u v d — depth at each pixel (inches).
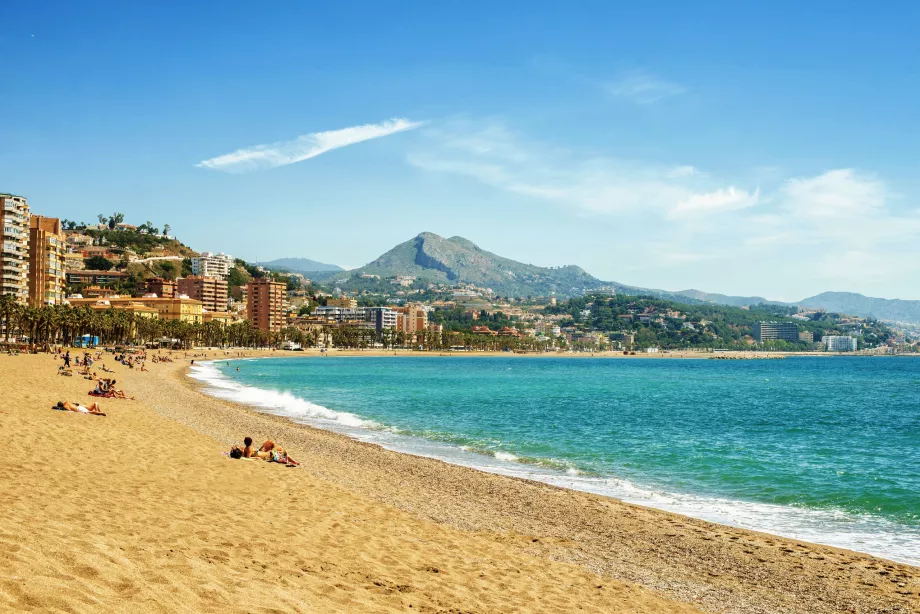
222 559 501.7
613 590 599.5
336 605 439.5
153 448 1092.5
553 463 1439.5
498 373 7190.0
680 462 1505.9
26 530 464.8
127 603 351.6
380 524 743.7
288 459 1131.9
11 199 7298.2
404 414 2568.9
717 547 794.2
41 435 1057.5
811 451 1755.7
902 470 1437.0
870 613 600.4
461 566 608.4
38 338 6643.7
